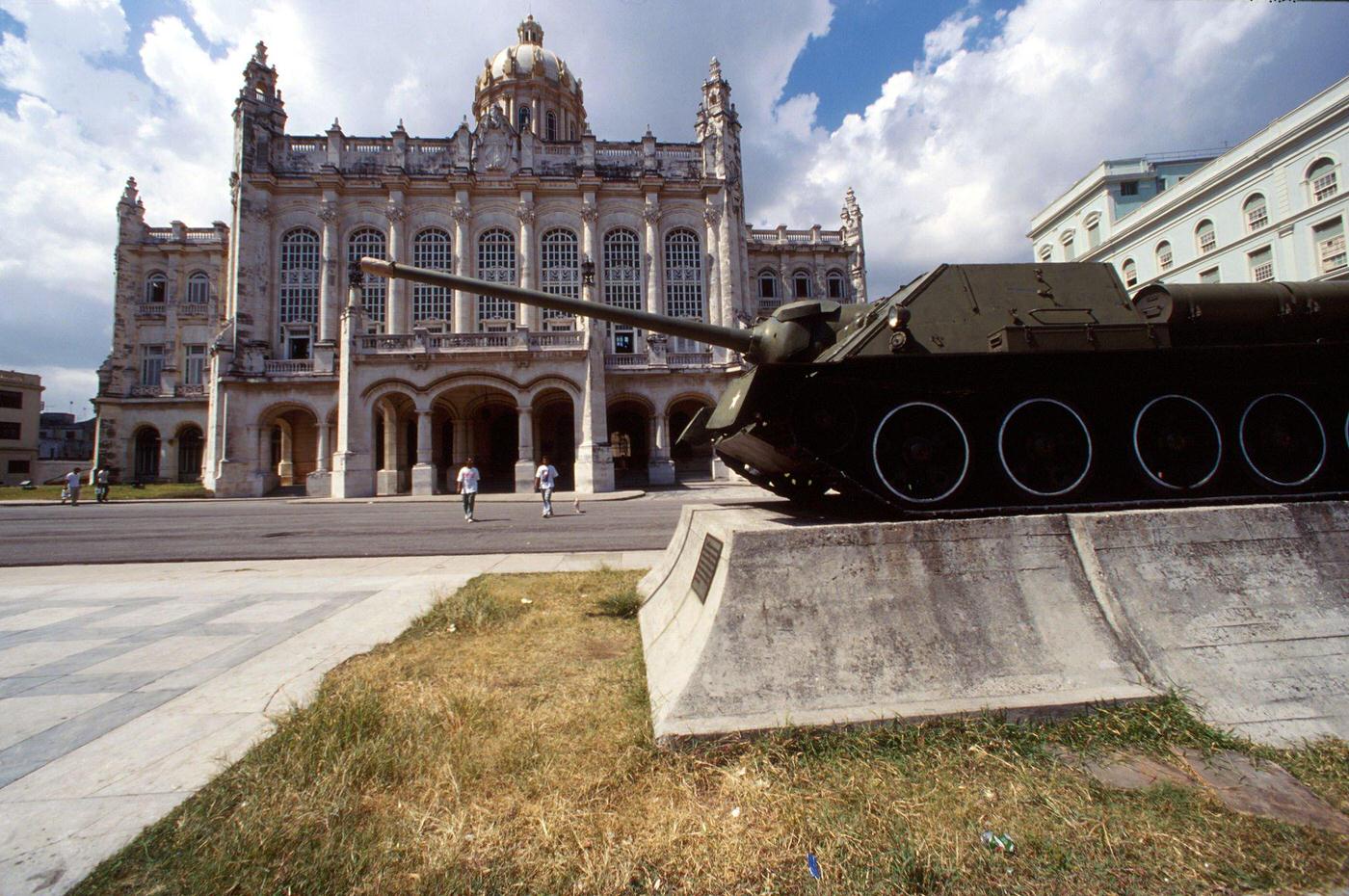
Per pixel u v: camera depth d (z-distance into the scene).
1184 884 2.20
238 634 5.75
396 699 3.96
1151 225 32.44
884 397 5.19
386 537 13.92
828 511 5.92
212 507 26.06
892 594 3.83
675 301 42.16
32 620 6.37
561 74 56.56
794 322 6.20
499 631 5.60
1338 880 2.23
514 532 14.47
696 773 2.96
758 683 3.48
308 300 39.72
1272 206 26.52
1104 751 3.10
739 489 30.08
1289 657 3.71
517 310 39.97
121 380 46.88
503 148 41.38
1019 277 5.56
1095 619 3.85
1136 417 5.34
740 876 2.28
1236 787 2.82
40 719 3.80
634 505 22.59
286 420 40.88
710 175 42.62
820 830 2.50
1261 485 5.44
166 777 3.07
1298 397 5.48
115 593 7.79
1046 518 4.16
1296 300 5.37
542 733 3.42
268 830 2.49
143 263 48.78
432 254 40.53
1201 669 3.63
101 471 30.27
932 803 2.67
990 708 3.33
